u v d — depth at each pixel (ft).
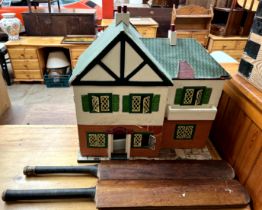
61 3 9.98
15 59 7.90
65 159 3.27
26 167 2.95
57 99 7.41
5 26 7.59
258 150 2.64
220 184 2.81
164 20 9.48
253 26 2.84
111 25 3.22
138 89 2.71
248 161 2.84
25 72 8.20
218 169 3.04
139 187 2.71
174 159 3.29
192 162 3.15
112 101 2.80
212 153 3.53
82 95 2.72
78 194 2.66
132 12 9.36
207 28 8.98
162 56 3.02
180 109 3.09
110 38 2.50
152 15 9.41
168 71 2.91
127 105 2.84
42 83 8.50
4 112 6.12
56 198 2.67
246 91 2.84
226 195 2.68
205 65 2.99
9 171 3.04
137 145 3.23
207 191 2.71
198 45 3.20
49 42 7.80
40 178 2.96
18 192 2.64
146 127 3.05
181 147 3.54
